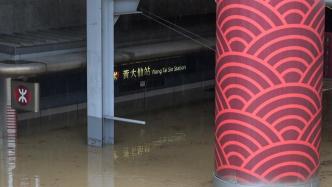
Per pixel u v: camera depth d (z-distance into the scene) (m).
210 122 22.45
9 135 19.78
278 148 13.48
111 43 18.62
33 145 19.03
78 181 15.55
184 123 22.25
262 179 13.62
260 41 13.12
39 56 19.55
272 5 12.95
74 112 22.30
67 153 18.12
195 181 15.64
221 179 14.17
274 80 13.22
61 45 20.14
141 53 21.48
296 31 13.13
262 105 13.34
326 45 26.59
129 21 24.61
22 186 15.15
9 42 19.64
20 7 21.64
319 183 14.88
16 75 18.27
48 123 21.42
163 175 16.14
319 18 13.50
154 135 20.50
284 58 13.16
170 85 25.44
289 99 13.34
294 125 13.47
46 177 15.87
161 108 24.55
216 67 14.12
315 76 13.62
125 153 18.27
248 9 13.11
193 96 26.42
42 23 22.44
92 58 18.58
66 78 21.92
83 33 22.08
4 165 16.91
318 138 14.09
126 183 15.42
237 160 13.77
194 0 28.56
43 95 21.19
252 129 13.48
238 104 13.55
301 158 13.70
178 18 27.52
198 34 25.30
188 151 18.58
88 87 18.77
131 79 23.75
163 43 22.81
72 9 23.41
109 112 18.95
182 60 25.86
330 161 17.52
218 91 14.01
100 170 16.52
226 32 13.52
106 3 18.48
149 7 26.11
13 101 19.48
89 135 19.00
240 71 13.40
